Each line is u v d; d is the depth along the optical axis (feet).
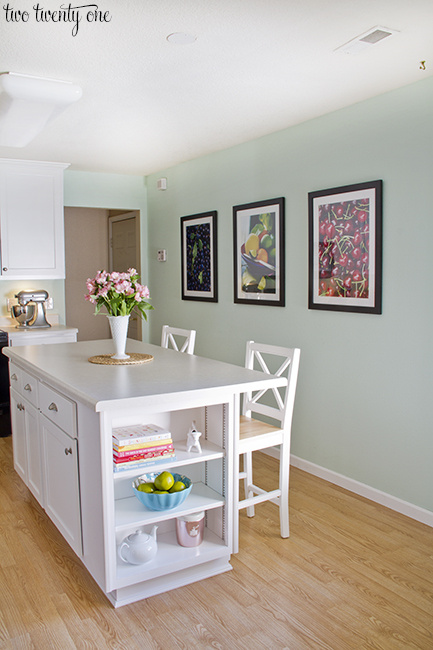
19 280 16.16
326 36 7.05
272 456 12.73
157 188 16.84
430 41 7.22
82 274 21.25
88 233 21.22
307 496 10.32
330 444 11.08
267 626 6.44
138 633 6.32
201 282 15.26
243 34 6.93
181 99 9.64
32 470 9.53
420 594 7.11
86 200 17.07
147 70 8.17
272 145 12.21
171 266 16.90
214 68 8.12
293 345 11.96
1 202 14.70
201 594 7.11
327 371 11.06
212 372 8.38
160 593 7.13
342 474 10.84
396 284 9.42
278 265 12.18
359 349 10.27
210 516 8.10
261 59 7.79
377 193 9.56
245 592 7.15
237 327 13.88
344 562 7.91
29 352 10.47
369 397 10.12
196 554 7.31
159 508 7.13
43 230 15.35
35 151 13.84
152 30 6.76
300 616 6.64
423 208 8.86
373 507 9.82
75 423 7.17
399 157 9.21
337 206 10.46
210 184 14.55
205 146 13.50
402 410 9.48
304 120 11.13
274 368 12.63
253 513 9.41
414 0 6.10
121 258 20.54
